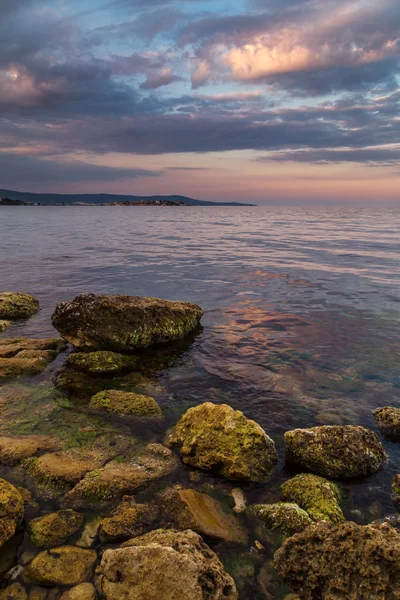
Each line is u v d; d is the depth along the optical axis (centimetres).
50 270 2464
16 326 1410
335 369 1047
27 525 515
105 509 549
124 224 7425
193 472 640
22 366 999
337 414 833
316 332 1334
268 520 536
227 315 1538
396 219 9944
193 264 2764
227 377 1001
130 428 756
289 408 853
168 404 862
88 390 916
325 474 643
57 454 658
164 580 409
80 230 5725
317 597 429
